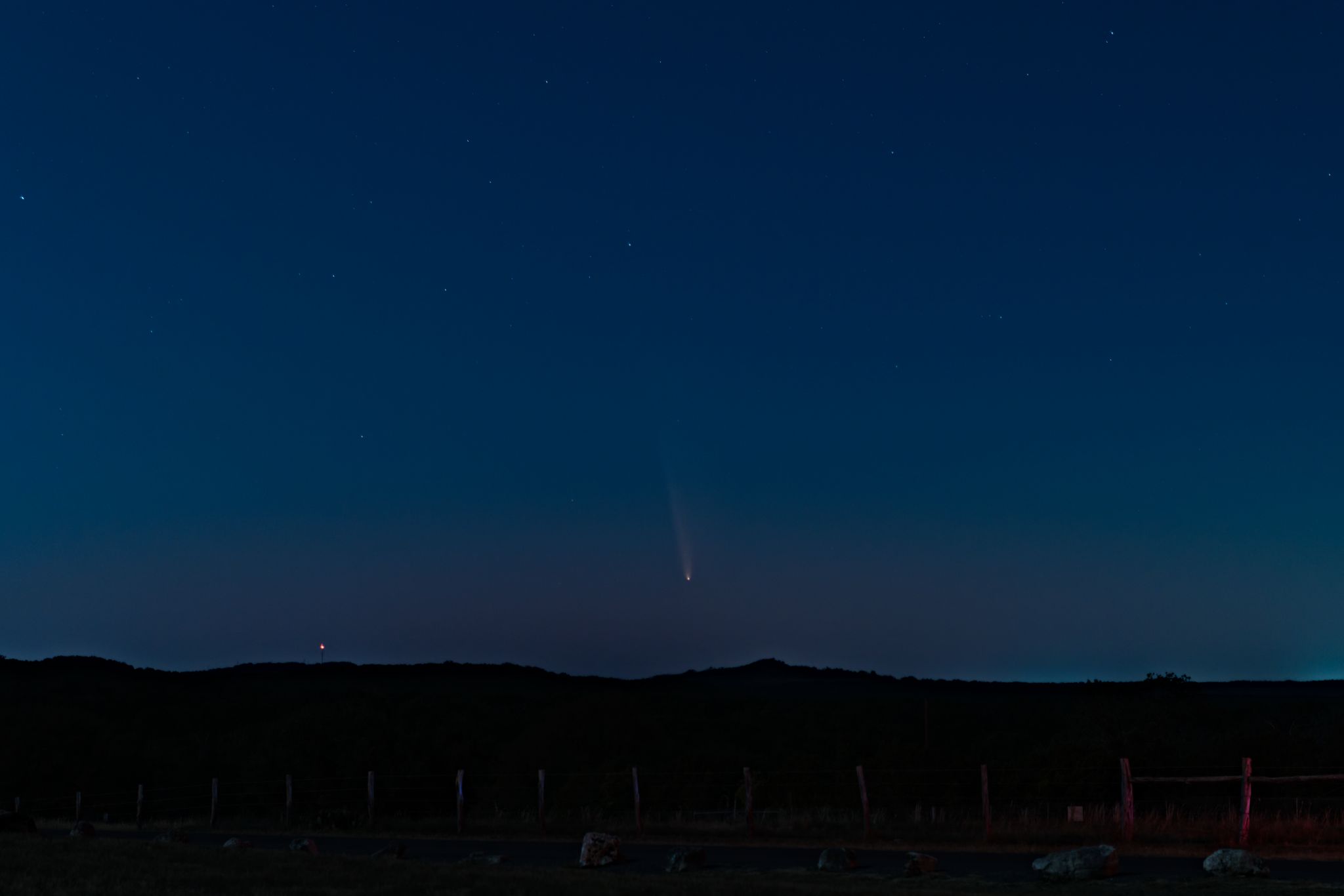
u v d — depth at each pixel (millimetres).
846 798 36531
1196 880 19766
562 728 60812
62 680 110125
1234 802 31094
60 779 57844
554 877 20062
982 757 41500
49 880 16844
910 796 35906
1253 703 81062
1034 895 18969
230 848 24672
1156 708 41250
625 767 50156
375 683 127438
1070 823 28172
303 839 31625
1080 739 39344
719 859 24984
